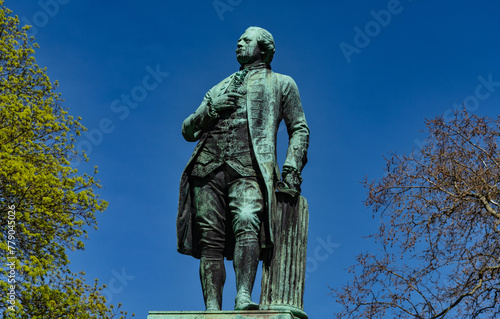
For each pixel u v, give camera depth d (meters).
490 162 12.49
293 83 6.46
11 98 15.26
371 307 10.67
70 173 15.24
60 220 14.60
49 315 13.94
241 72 6.43
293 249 5.93
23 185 13.69
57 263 14.63
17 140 15.20
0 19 16.86
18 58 16.73
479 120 12.61
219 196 6.04
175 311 5.36
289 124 6.43
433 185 12.04
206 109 6.18
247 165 6.03
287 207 6.02
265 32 6.63
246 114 6.20
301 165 6.25
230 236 6.06
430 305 10.62
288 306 5.72
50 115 15.42
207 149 6.14
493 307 10.76
